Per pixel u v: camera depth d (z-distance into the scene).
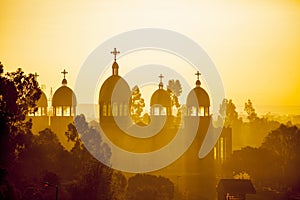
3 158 197.50
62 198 190.12
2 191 165.75
